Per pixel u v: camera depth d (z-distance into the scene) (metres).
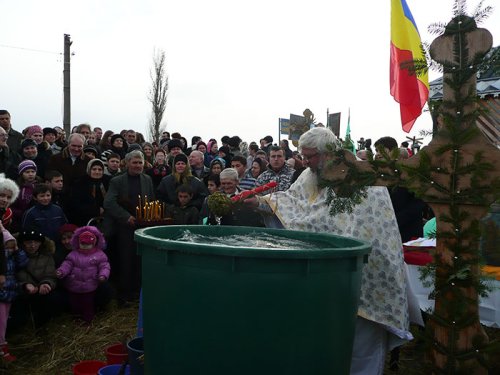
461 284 1.74
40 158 6.25
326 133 2.69
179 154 5.56
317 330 1.63
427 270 1.79
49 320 4.43
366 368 2.72
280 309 1.57
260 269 1.56
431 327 1.81
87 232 4.52
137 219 4.99
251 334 1.57
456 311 1.71
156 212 5.04
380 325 2.70
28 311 4.26
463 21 1.67
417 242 3.57
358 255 1.72
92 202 5.39
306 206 2.82
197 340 1.60
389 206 2.74
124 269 5.07
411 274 3.23
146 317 1.76
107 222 5.17
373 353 2.73
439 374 1.79
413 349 3.53
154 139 24.67
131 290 5.10
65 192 5.44
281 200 2.91
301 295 1.59
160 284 1.68
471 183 1.70
